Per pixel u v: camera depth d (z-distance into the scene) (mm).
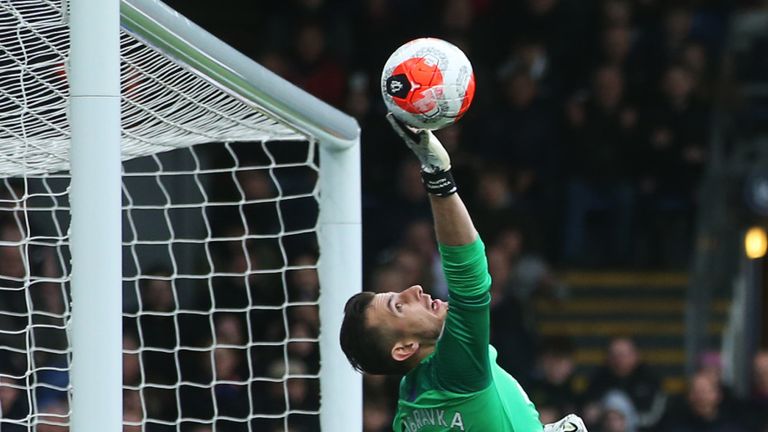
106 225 13750
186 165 30562
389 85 14102
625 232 44906
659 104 43750
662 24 44281
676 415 38219
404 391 15742
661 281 46531
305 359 30906
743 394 45969
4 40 15867
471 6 43250
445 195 14422
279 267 35531
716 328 47281
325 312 18156
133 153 19078
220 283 33500
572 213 43562
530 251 42375
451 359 14820
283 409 29547
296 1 44469
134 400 28625
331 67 41875
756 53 46688
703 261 46156
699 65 44406
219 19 46781
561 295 43594
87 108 13734
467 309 14609
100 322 13727
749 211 45625
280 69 41812
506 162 42406
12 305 28094
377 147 41375
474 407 15070
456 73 14000
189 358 30250
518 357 37250
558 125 42938
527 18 43312
